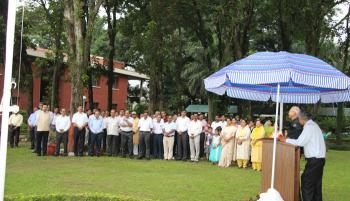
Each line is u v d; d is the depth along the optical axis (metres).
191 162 15.95
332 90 8.67
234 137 15.24
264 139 8.20
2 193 4.83
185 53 35.59
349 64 30.84
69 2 18.53
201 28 24.20
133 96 46.16
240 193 9.62
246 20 22.09
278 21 24.20
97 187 9.77
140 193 9.21
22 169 12.31
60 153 16.88
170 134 16.52
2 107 4.82
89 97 25.34
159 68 23.64
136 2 24.08
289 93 9.23
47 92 28.56
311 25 21.67
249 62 7.16
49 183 10.06
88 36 18.48
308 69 6.75
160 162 15.48
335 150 25.62
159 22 21.94
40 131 16.03
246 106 22.89
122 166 13.83
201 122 16.50
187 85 38.09
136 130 16.83
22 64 24.42
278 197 6.73
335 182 11.94
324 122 35.44
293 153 7.09
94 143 16.73
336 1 22.55
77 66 18.16
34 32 26.45
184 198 8.84
